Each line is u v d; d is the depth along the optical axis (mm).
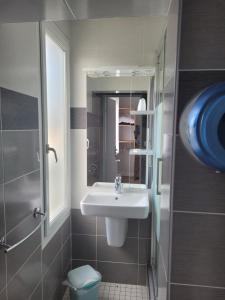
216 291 806
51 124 1866
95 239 2193
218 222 784
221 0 718
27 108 1338
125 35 1987
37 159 1481
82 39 2025
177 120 767
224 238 786
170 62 874
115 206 1735
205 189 777
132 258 2174
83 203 1781
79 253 2229
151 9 897
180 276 815
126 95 2072
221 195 775
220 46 729
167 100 938
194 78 745
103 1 822
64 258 2049
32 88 1405
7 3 851
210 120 660
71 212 2195
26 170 1332
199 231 792
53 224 1796
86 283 1815
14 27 1193
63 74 1990
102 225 2170
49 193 1803
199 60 739
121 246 2141
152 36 1961
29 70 1362
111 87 2074
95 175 2168
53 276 1803
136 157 2117
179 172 781
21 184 1273
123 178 2148
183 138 753
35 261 1476
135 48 1992
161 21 1933
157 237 1584
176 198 790
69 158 2115
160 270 1100
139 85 2049
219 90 671
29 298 1397
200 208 785
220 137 683
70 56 2051
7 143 1127
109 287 2172
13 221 1191
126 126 2098
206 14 724
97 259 2213
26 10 899
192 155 761
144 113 2043
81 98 2096
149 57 1985
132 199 2004
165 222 903
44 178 1614
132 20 1961
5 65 1111
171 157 787
